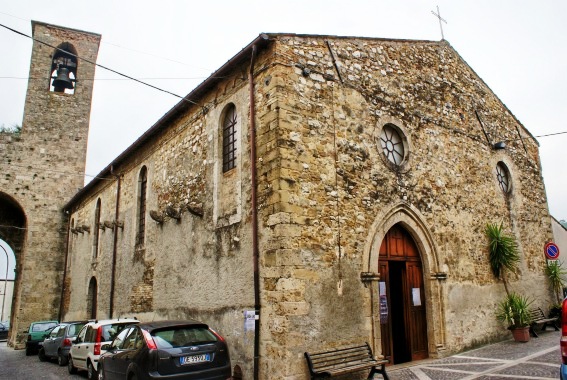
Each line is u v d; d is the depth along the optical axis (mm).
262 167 8992
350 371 8016
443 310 10945
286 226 8289
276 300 8133
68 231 23828
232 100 10570
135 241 15086
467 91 13844
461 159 12797
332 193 9188
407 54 12086
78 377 11469
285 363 7766
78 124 25516
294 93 9109
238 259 9477
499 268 12828
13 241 25359
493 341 12148
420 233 10961
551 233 15906
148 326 7684
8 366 14945
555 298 15125
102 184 19328
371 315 9211
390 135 11117
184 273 11617
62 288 23281
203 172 11469
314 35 9836
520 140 15680
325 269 8688
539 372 8242
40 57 25484
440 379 8336
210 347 7477
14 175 23516
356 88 10352
